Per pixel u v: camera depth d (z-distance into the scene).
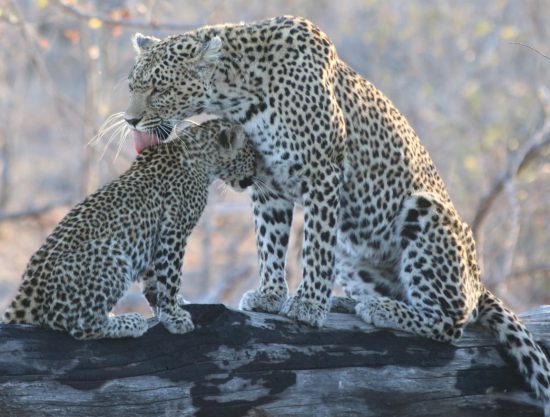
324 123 10.94
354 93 11.52
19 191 31.08
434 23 26.39
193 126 11.26
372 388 10.50
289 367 10.30
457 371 10.88
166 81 10.89
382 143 11.65
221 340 10.17
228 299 21.66
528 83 25.58
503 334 11.11
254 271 22.02
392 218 11.69
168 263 10.55
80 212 9.94
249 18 26.86
